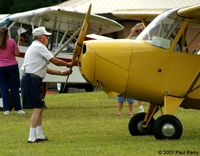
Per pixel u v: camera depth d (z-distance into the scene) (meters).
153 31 25.89
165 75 25.50
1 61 36.31
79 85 61.44
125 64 25.22
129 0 83.44
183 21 25.62
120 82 25.30
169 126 25.20
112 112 37.94
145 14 29.78
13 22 44.38
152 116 27.38
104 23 43.78
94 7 83.00
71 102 45.12
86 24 25.33
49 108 41.09
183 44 25.81
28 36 44.97
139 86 25.44
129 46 25.39
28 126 31.02
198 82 25.66
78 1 88.31
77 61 25.92
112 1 83.81
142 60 25.34
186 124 31.02
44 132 28.59
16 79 36.69
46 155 21.97
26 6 122.44
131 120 27.59
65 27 45.31
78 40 25.34
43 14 41.50
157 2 82.81
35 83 25.11
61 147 23.81
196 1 81.50
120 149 22.97
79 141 25.62
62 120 33.72
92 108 40.72
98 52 24.98
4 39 36.22
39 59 25.23
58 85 60.53
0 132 28.86
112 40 25.73
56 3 123.00
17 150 23.33
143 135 27.48
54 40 46.25
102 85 25.53
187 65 25.58
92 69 25.03
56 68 44.88
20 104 36.75
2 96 36.66
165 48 25.56
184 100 26.09
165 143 24.25
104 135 27.48
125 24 76.25
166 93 25.52
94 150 22.83
